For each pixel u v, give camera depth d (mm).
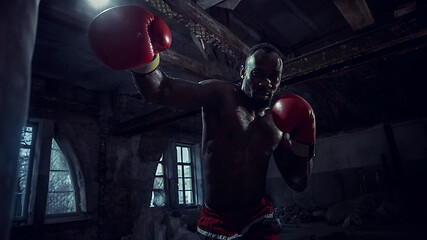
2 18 268
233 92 1174
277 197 8352
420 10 2037
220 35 2568
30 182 3906
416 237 3938
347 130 7625
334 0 2330
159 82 943
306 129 1144
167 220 4477
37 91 4160
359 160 7293
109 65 758
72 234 4137
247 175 1112
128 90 5297
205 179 1146
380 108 7141
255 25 4254
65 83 4523
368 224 5449
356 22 2705
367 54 2299
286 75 2703
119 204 4930
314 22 4531
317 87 4484
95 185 4625
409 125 6766
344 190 7367
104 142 4914
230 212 1089
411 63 6027
